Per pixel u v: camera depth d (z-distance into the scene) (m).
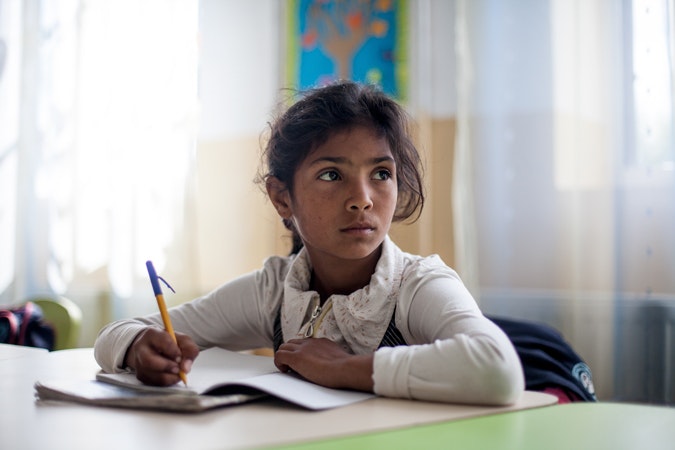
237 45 3.06
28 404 0.82
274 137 1.16
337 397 0.81
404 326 1.04
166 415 0.74
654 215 2.17
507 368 0.80
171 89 3.03
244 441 0.63
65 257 3.19
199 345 1.25
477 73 2.46
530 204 2.38
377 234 1.04
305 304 1.10
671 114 2.14
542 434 0.67
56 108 3.20
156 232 3.03
